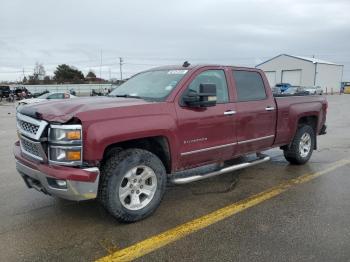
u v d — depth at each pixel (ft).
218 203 16.22
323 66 226.58
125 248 11.96
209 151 16.31
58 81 332.80
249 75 18.90
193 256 11.48
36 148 12.91
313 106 23.03
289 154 22.57
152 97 15.38
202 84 14.89
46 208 15.44
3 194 17.33
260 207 15.74
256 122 18.66
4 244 12.23
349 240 12.53
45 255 11.52
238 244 12.26
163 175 14.52
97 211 15.07
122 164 13.12
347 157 25.96
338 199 16.78
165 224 13.87
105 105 13.28
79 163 12.24
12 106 111.75
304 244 12.23
